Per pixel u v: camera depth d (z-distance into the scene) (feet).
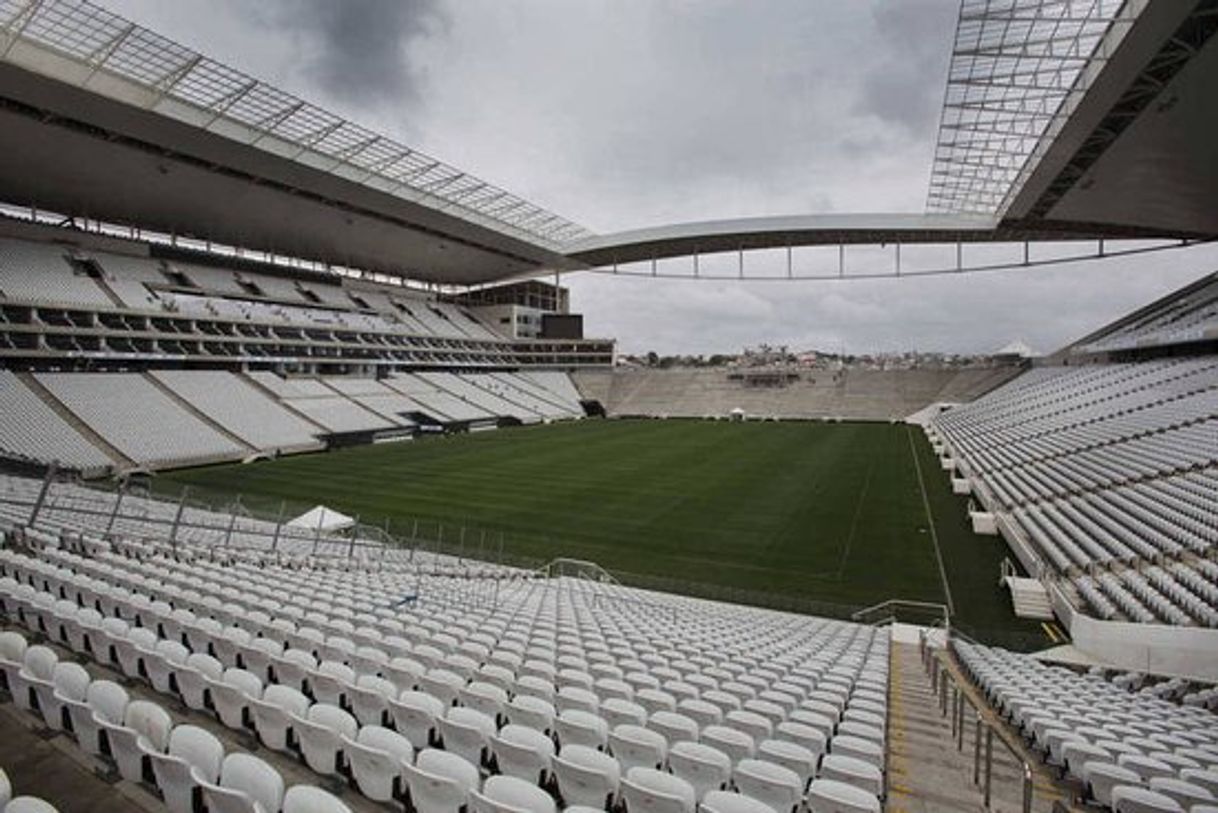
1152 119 94.99
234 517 69.92
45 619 26.50
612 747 19.61
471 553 75.77
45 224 153.69
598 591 62.23
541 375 276.41
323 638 28.32
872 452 154.61
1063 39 82.12
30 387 121.80
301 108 129.49
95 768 16.60
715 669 31.55
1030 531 75.10
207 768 15.30
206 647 26.35
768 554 76.64
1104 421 119.44
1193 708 37.65
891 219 216.74
